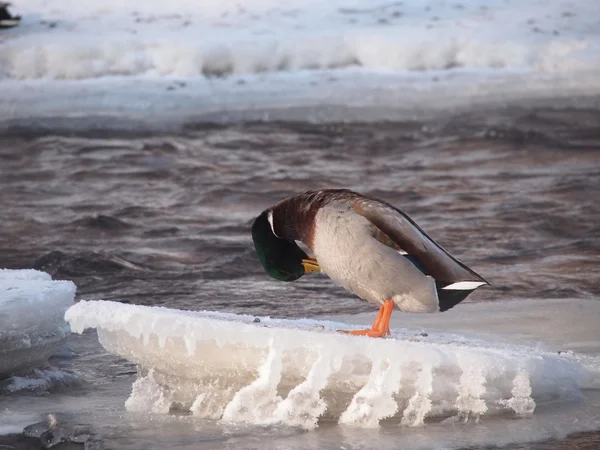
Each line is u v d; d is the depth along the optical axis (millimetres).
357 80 25000
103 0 29625
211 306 10727
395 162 19641
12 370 7520
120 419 6727
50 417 6789
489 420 6574
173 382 6887
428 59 25859
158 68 25516
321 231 6871
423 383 6383
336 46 25984
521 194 16891
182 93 24172
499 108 22812
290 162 19656
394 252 6672
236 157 20000
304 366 6410
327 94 24047
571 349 8281
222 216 15852
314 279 12078
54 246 13797
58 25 27641
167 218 15641
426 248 6645
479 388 6477
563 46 25891
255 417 6578
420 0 29438
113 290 11531
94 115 22656
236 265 12812
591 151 19984
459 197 16812
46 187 17812
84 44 25641
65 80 25062
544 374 6801
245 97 23906
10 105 23219
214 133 21656
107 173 18828
